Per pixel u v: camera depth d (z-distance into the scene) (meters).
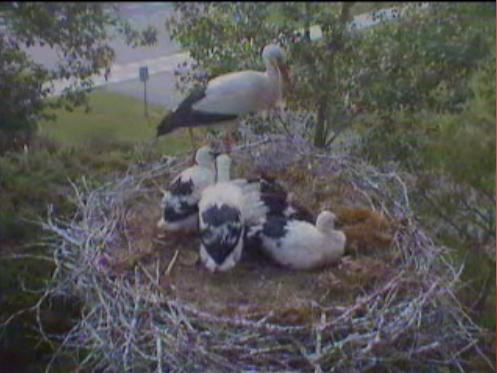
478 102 4.77
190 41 4.50
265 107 4.46
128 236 4.02
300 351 3.21
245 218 4.00
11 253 4.47
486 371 4.13
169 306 3.40
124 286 3.53
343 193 4.54
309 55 4.60
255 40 4.55
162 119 4.41
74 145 4.55
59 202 4.50
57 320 4.39
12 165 4.48
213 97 4.28
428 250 3.90
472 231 4.81
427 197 4.81
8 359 4.32
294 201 4.30
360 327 3.32
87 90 4.42
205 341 3.17
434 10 4.62
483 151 4.79
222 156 4.23
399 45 4.59
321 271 3.84
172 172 4.56
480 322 4.44
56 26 4.23
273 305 3.53
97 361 4.06
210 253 3.76
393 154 4.87
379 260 3.90
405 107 4.74
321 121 4.84
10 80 4.32
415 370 3.50
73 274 3.72
